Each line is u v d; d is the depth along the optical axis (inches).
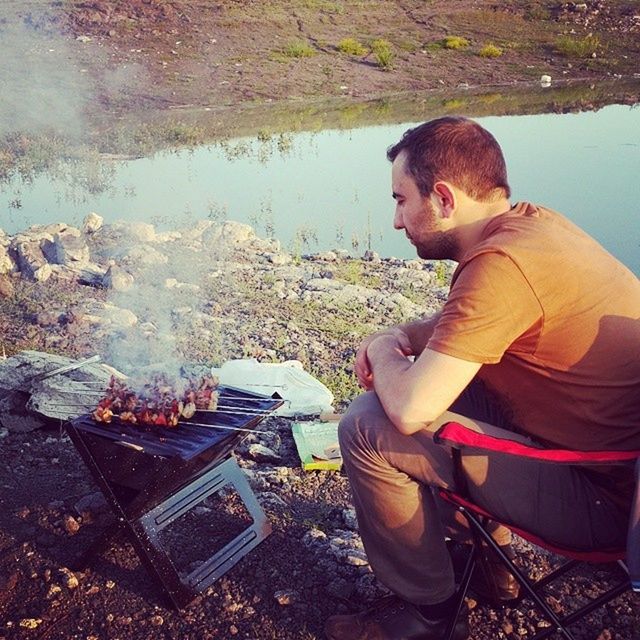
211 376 108.3
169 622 100.5
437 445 87.0
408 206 89.8
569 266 81.5
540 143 527.8
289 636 98.6
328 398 166.9
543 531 87.4
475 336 80.4
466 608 97.5
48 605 102.6
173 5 911.0
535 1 1077.8
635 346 82.9
